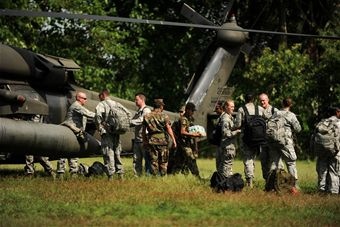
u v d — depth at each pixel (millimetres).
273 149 32344
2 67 36875
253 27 88938
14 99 35469
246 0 89438
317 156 33000
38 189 29438
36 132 33875
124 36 80625
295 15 88875
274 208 25250
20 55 38031
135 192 28328
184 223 21734
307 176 44938
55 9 74500
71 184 31375
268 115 33469
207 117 47219
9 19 69625
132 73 84625
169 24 28328
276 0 86875
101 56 79875
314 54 86812
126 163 58062
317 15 87938
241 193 29125
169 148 36875
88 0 78188
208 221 22141
